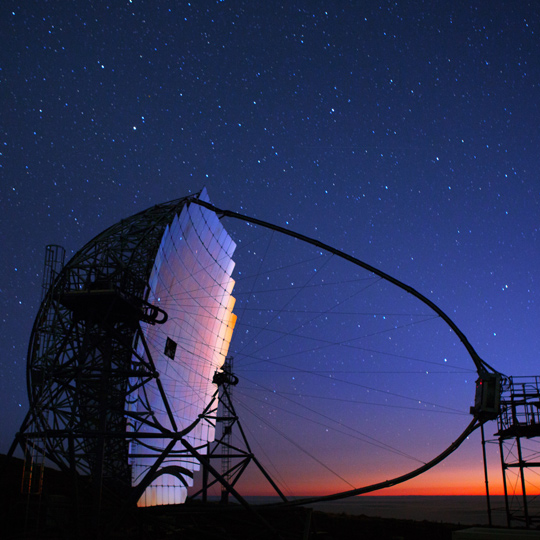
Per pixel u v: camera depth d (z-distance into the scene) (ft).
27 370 97.45
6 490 108.06
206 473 127.24
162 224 106.11
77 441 98.94
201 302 126.00
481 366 114.93
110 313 100.53
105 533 90.48
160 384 100.01
